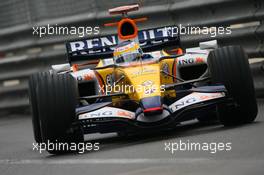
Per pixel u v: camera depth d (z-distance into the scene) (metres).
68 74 26.50
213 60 27.12
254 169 17.06
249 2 39.84
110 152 24.66
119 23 29.67
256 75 39.53
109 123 25.94
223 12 41.09
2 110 54.03
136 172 18.80
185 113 25.98
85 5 48.28
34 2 51.12
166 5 43.81
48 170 22.02
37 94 26.14
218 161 18.98
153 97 25.86
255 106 27.02
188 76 30.27
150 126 25.67
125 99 27.47
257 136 22.94
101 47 32.59
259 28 39.50
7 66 53.62
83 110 26.20
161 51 30.78
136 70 27.89
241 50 27.14
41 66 51.69
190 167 18.56
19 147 31.56
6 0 53.31
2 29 53.91
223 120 27.52
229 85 26.70
